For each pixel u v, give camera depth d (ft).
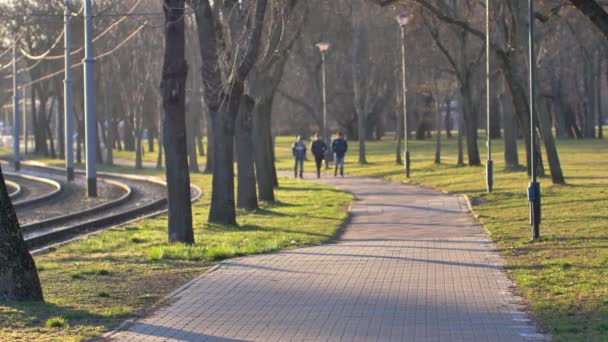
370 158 302.45
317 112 274.57
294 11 127.65
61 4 257.34
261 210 123.03
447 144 383.65
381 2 124.67
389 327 43.73
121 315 47.50
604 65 369.30
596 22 67.00
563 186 131.13
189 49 248.11
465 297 51.67
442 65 211.20
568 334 40.73
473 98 222.89
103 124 360.07
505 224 92.38
